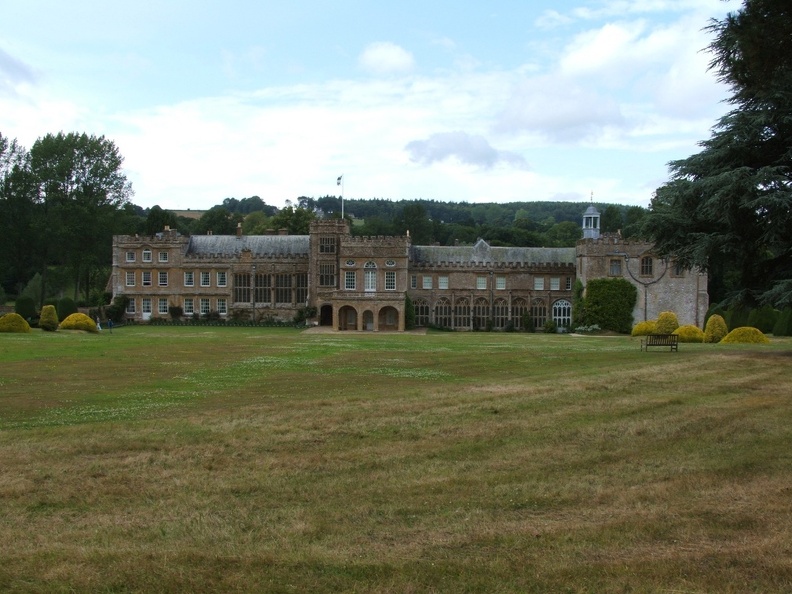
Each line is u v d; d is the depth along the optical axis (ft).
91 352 145.38
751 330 175.42
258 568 37.50
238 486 50.49
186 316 332.60
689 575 36.40
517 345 172.86
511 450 59.88
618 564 37.65
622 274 277.03
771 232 126.00
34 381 100.94
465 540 41.14
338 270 320.29
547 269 305.12
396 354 144.97
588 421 70.08
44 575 36.50
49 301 309.22
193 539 41.37
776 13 61.93
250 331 269.64
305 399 83.35
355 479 52.19
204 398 84.99
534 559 38.42
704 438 63.00
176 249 332.60
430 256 317.42
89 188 332.60
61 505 47.09
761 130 131.85
